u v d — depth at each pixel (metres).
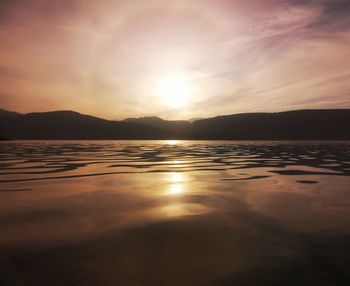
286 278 3.07
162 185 8.34
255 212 5.52
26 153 23.56
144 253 3.66
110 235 4.28
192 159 17.89
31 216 5.20
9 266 3.29
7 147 35.72
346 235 4.27
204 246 3.89
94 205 6.02
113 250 3.74
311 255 3.60
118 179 9.46
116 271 3.20
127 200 6.47
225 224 4.80
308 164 14.52
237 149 32.44
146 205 6.03
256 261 3.45
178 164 14.58
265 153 24.36
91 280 3.01
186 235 4.29
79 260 3.45
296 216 5.25
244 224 4.80
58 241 4.03
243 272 3.20
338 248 3.80
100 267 3.29
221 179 9.47
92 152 25.83
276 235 4.29
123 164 14.48
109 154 23.02
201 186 8.17
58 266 3.30
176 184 8.50
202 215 5.33
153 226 4.69
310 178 9.70
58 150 29.06
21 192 7.31
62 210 5.62
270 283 2.98
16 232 4.38
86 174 10.66
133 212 5.50
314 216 5.25
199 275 3.14
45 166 13.31
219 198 6.67
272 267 3.30
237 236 4.25
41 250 3.73
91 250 3.73
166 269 3.26
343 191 7.46
